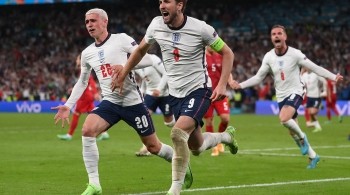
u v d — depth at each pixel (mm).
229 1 77812
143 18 79375
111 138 30797
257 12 75750
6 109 69125
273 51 19312
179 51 12484
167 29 12492
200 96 12555
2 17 83312
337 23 70125
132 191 14180
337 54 65688
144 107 14047
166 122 24031
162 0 12102
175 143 11898
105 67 13883
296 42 68875
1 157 21766
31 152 23672
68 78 71062
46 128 39781
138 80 41312
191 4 79375
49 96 68438
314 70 18891
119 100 13727
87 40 78125
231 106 60969
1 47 80125
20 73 74500
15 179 16203
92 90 29500
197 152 13672
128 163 19672
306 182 15438
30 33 81062
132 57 12930
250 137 31031
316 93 35812
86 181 15820
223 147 22641
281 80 19078
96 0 64812
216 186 14812
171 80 12836
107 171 17750
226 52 12320
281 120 18375
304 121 46812
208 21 77438
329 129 37406
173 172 11883
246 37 72688
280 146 25984
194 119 12297
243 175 16812
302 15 72938
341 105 55219
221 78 12219
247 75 65125
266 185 14945
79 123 44625
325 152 23359
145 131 14023
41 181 15820
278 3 75688
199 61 12625
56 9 82312
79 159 21047
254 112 60594
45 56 76938
